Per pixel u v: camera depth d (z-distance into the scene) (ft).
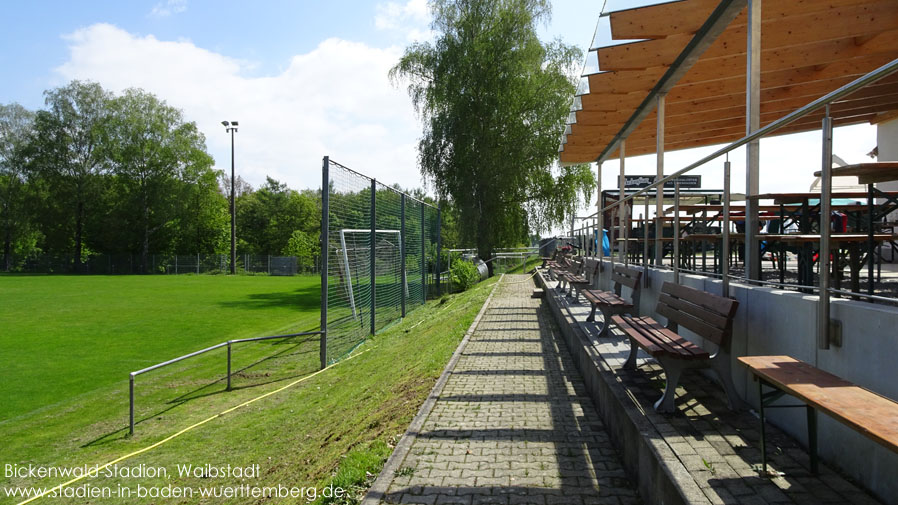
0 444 21.35
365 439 15.47
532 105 84.53
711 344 14.67
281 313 63.21
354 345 37.14
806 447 9.76
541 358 23.32
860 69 22.57
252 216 228.63
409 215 54.44
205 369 33.53
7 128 178.70
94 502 15.85
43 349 41.01
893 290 15.43
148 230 176.55
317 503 11.62
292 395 26.37
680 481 8.52
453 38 83.92
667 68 22.12
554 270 49.67
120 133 168.04
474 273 72.49
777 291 11.23
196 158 176.24
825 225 9.04
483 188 85.61
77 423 23.73
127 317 59.26
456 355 24.18
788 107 28.19
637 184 52.13
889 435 5.66
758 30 14.69
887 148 34.71
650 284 21.33
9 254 180.65
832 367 8.99
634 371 15.69
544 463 12.38
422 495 10.90
